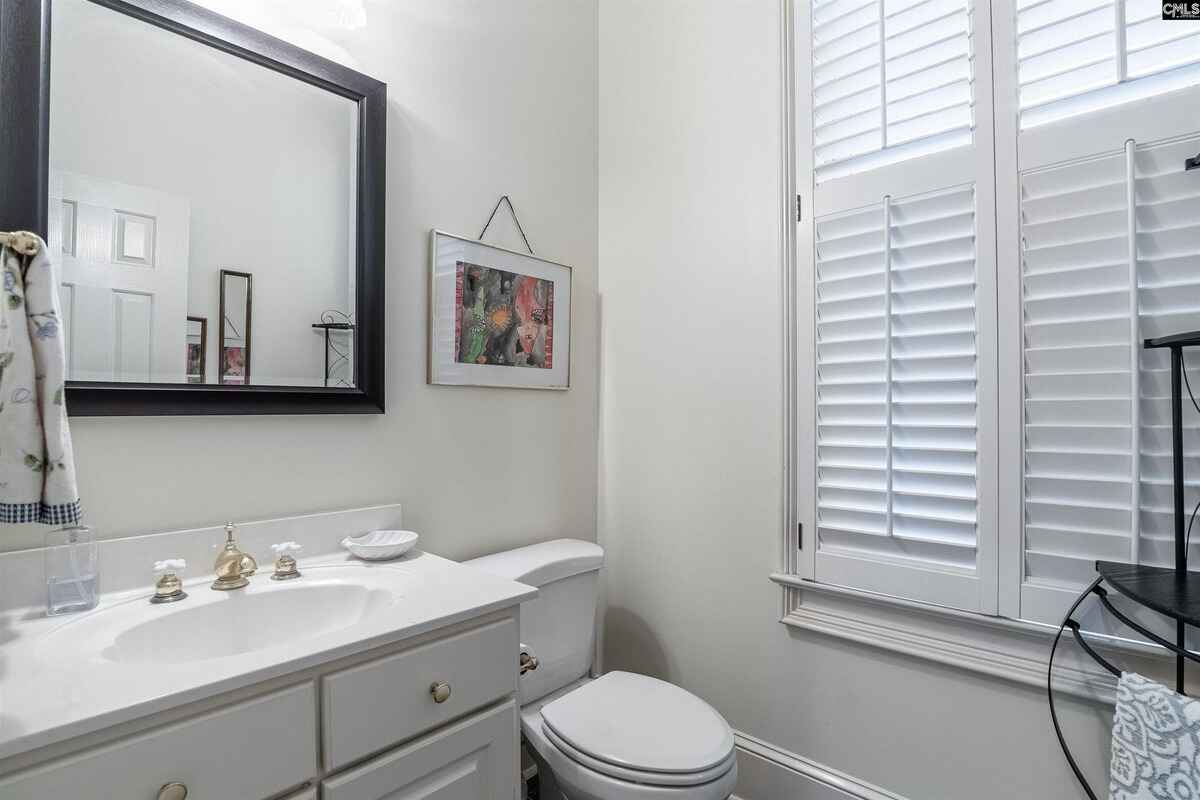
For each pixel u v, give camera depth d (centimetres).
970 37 132
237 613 101
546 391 186
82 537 94
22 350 84
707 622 176
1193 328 108
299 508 126
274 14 123
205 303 112
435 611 95
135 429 105
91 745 63
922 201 139
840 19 152
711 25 179
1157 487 111
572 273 195
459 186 160
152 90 106
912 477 139
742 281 170
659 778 112
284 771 76
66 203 97
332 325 130
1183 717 94
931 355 137
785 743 159
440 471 155
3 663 75
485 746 100
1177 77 111
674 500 185
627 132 200
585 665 166
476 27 166
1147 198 112
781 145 162
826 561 153
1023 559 124
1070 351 120
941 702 135
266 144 121
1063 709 120
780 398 161
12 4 92
